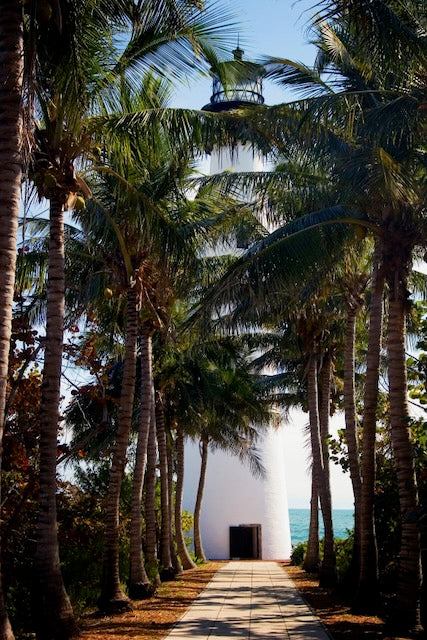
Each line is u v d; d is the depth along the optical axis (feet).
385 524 64.64
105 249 60.49
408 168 48.08
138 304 61.52
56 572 41.29
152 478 81.46
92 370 61.16
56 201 44.16
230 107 114.01
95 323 66.18
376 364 58.23
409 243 48.93
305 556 114.52
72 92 36.24
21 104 31.35
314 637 46.03
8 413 53.47
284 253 47.44
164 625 50.93
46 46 35.32
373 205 47.98
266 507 155.63
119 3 35.76
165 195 59.52
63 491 65.72
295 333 87.20
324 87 49.60
